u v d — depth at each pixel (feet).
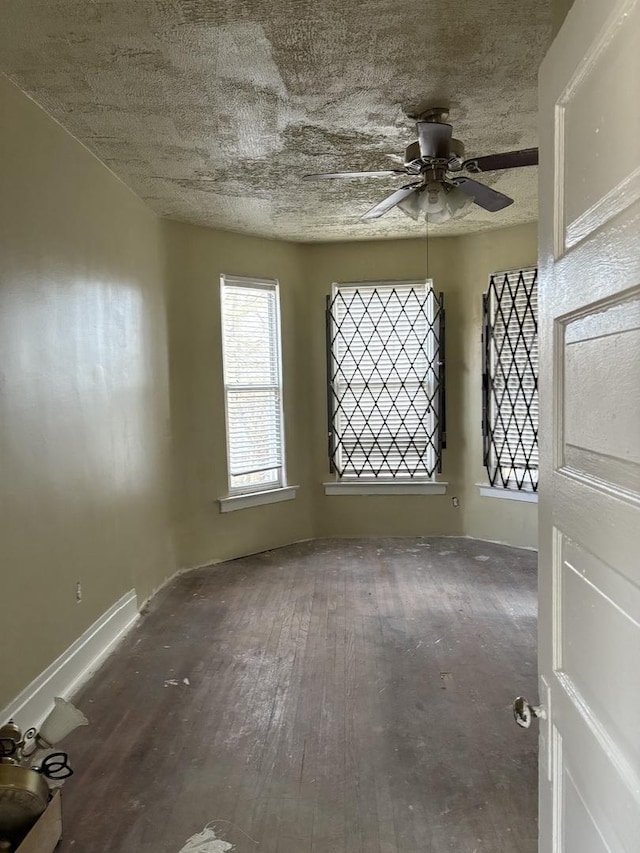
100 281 9.98
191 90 7.71
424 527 16.15
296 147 9.59
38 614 7.83
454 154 8.36
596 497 2.74
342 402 16.08
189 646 10.07
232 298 14.67
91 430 9.53
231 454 14.76
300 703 8.29
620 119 2.42
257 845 5.81
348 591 12.48
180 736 7.57
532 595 12.06
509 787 6.55
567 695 3.22
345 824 6.06
